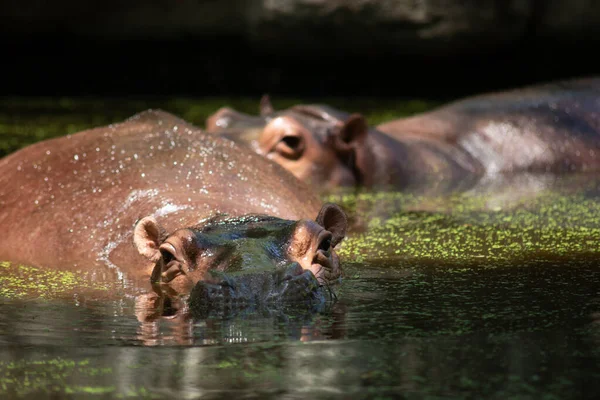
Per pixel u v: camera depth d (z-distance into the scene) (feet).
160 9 279.28
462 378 47.50
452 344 53.72
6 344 55.72
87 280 75.87
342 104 251.80
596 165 153.28
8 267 82.23
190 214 84.02
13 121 201.57
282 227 71.51
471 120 159.53
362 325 58.03
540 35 265.34
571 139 155.74
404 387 46.32
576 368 48.88
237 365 50.19
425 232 98.89
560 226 100.83
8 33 280.72
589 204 116.98
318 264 68.44
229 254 66.74
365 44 268.62
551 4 262.06
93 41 284.82
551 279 73.20
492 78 273.75
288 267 63.72
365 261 82.48
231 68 286.05
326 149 139.33
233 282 61.98
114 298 68.64
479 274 75.77
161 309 64.08
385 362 50.29
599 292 68.03
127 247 84.17
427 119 160.66
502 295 67.21
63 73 286.66
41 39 283.79
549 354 51.52
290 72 283.38
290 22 265.95
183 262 69.41
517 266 79.15
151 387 47.14
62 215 90.58
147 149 96.99
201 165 94.73
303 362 50.52
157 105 245.45
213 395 45.75
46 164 98.12
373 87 280.72
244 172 96.22
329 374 48.39
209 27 280.10
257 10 269.03
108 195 90.94
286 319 59.26
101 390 46.98
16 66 285.64
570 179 142.72
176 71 287.48
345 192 133.80
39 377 49.34
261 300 61.82
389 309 62.59
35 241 88.74
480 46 264.72
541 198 123.44
